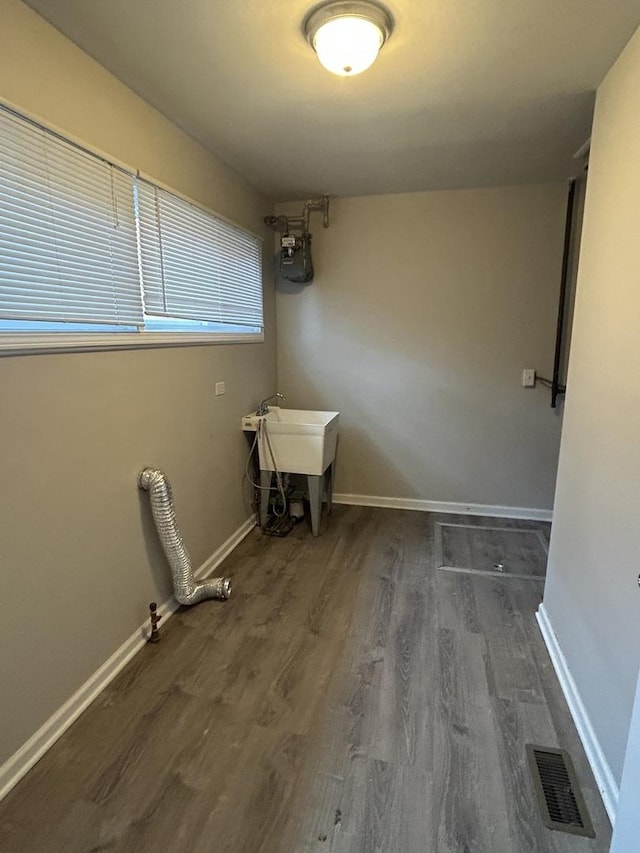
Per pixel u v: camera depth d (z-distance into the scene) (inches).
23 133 56.3
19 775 58.4
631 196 59.5
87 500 69.8
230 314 116.2
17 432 57.2
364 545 124.2
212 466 110.3
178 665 78.9
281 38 63.8
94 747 63.1
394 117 87.8
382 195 136.7
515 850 50.8
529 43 64.8
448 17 59.5
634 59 60.7
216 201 108.0
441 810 54.9
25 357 57.9
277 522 136.3
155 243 84.2
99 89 69.3
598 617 63.4
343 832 52.5
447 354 140.9
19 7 55.6
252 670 77.7
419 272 138.6
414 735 65.2
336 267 143.6
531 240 130.3
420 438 147.0
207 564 109.1
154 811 54.6
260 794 56.7
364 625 89.8
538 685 74.9
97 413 71.2
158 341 85.8
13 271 55.5
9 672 57.3
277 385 153.4
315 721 67.5
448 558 117.0
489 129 93.5
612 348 63.6
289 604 96.8
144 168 80.9
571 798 56.6
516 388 138.3
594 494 67.8
